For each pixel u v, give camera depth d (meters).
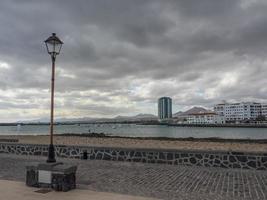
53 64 9.78
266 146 21.06
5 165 13.59
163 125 137.88
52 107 9.75
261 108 145.88
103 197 7.96
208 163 13.42
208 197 8.15
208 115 145.38
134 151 14.84
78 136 36.00
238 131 77.31
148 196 8.15
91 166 13.33
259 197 8.21
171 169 12.59
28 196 7.97
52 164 8.88
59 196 8.02
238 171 12.19
